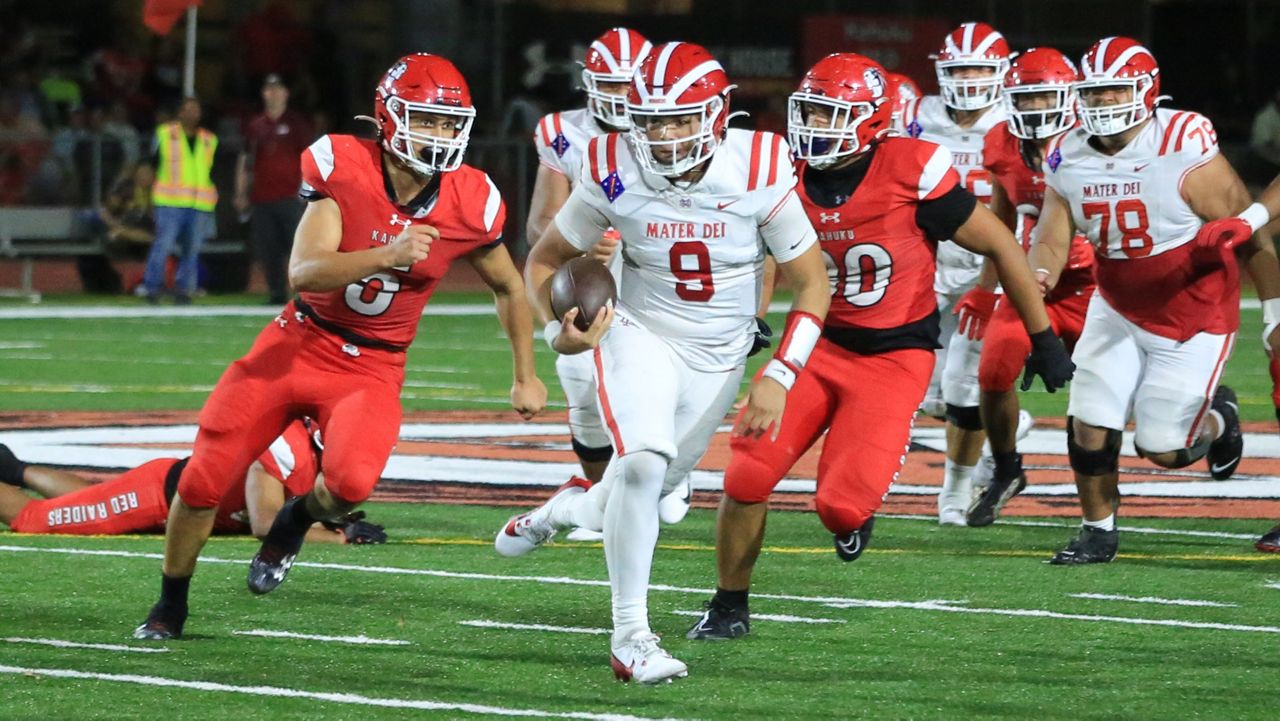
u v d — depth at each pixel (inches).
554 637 647.8
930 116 1012.5
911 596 724.0
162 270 2174.0
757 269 610.5
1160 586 743.7
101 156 2377.0
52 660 603.5
